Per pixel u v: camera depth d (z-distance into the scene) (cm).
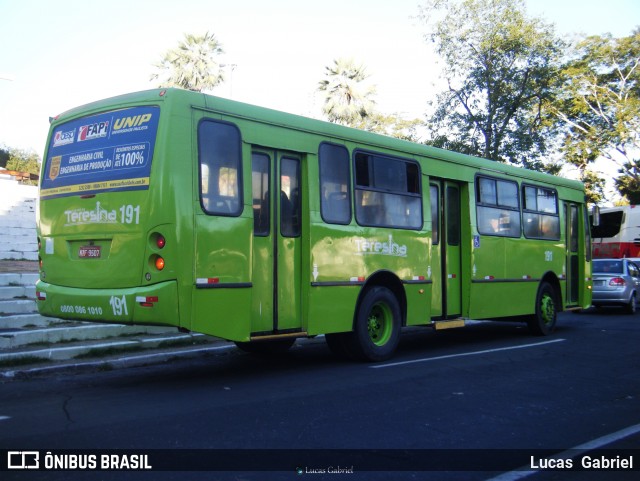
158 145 690
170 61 3388
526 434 569
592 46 3281
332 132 878
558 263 1388
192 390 734
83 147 766
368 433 557
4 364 844
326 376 827
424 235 1023
